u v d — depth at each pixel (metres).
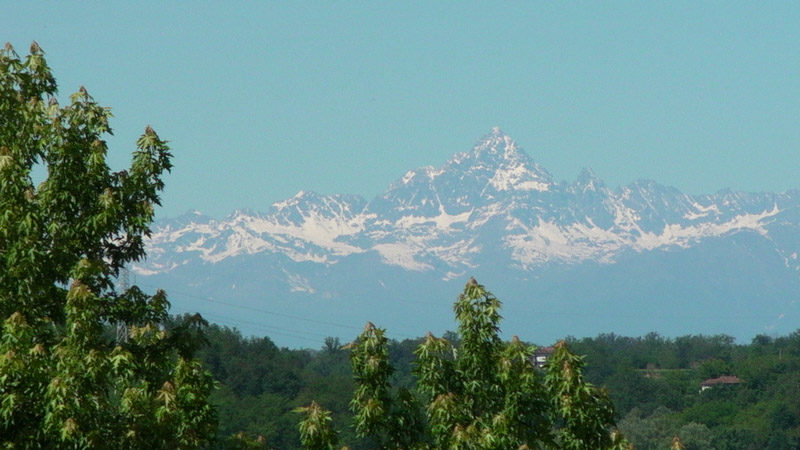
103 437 97.75
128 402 100.94
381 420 107.69
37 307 102.69
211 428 109.94
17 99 107.38
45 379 95.00
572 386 103.94
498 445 102.81
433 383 109.06
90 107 108.62
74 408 94.44
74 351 97.62
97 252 108.25
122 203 107.25
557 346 106.31
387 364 109.88
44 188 104.62
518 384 105.88
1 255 100.75
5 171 100.25
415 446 106.94
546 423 106.94
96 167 105.19
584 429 104.19
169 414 102.56
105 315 109.06
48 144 105.62
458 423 104.12
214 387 110.88
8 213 99.62
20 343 95.00
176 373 108.19
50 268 102.12
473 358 108.69
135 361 105.88
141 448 99.62
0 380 92.81
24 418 95.94
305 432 104.81
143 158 109.19
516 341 107.44
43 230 105.19
